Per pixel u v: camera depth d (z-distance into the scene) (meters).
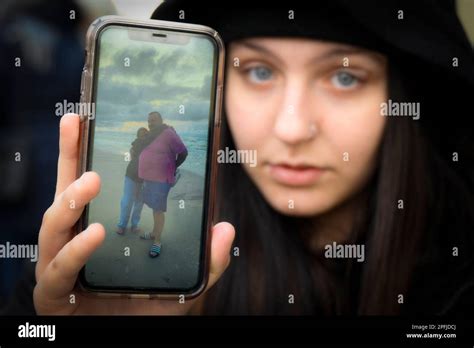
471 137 0.76
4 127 0.76
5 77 0.76
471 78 0.70
